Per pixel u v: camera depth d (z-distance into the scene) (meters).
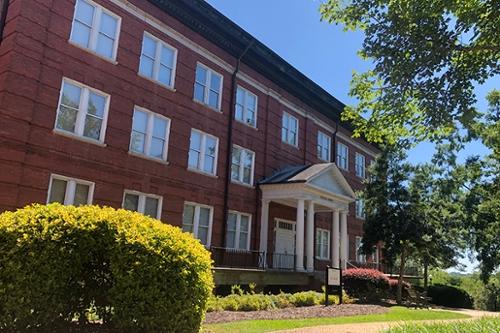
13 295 6.20
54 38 14.80
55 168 14.41
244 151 23.22
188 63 20.11
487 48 7.96
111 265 6.84
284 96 26.77
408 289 26.05
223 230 20.97
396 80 8.56
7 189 13.05
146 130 17.86
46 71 14.45
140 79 17.70
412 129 9.98
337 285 17.50
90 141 15.56
